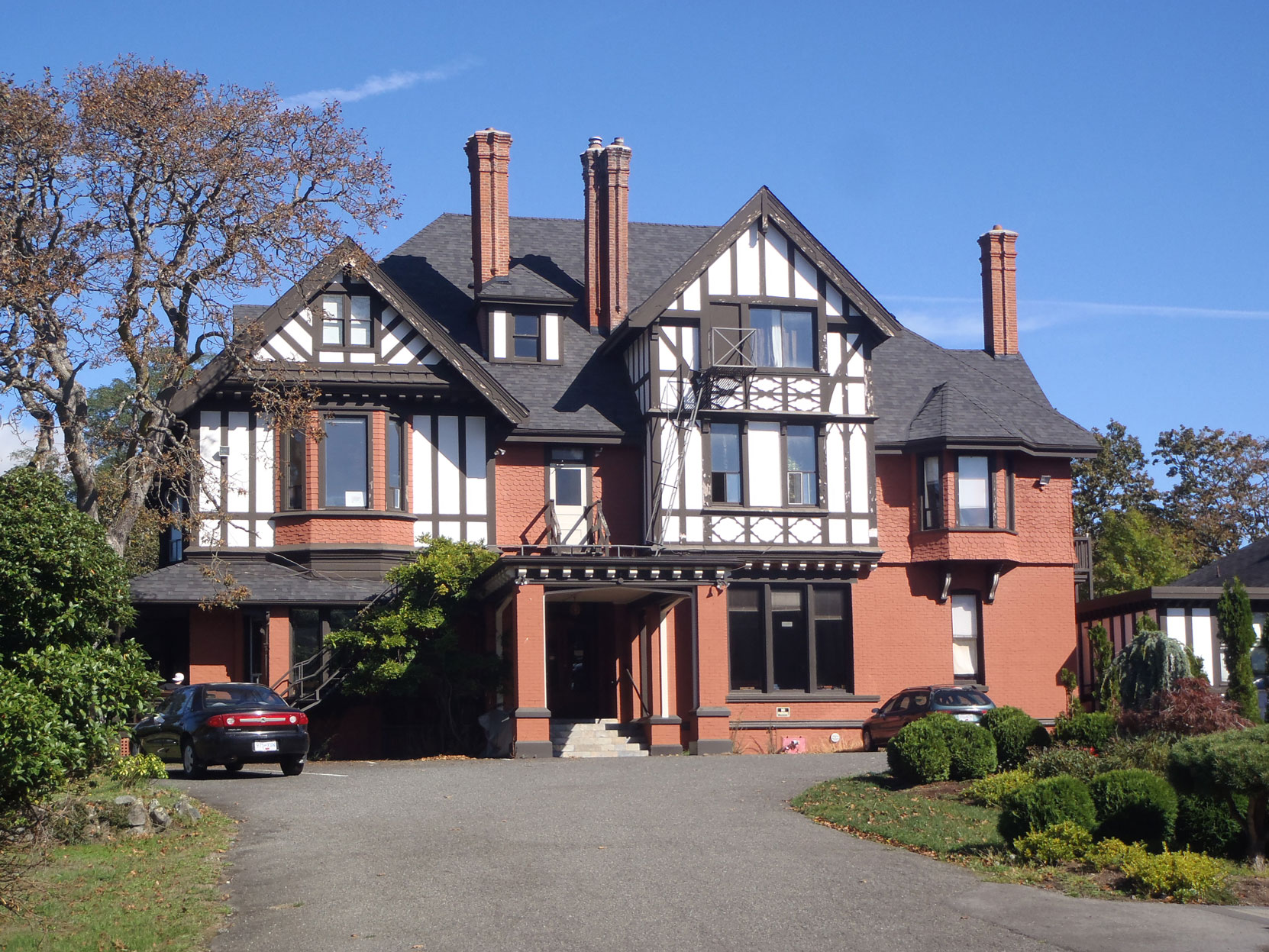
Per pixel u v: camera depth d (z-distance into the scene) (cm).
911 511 3394
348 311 3045
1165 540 5091
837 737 3228
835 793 1955
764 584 3244
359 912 1238
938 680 3334
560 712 3203
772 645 3231
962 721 2086
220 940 1169
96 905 1262
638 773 2250
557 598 3069
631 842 1564
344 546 2980
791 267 3256
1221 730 1942
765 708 3198
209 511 2981
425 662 2873
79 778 1462
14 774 1188
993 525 3359
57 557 1455
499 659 2873
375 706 2989
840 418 3250
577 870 1400
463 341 3412
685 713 2955
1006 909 1252
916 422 3416
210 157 2653
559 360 3388
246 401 3011
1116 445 5647
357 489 3027
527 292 3381
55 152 2592
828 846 1563
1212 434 5784
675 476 3162
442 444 3120
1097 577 4784
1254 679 3067
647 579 2797
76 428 2697
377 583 2970
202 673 2903
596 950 1112
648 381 3194
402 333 3070
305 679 2850
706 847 1542
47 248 2638
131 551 4041
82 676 1326
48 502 1512
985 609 3394
